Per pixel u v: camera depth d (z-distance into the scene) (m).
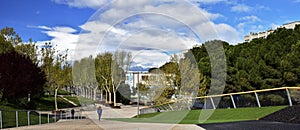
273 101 15.44
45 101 33.91
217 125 9.84
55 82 29.17
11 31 28.83
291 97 14.48
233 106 16.75
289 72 20.41
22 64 23.59
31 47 28.92
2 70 22.75
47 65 29.14
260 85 21.75
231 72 23.69
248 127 9.35
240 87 22.81
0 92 22.88
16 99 24.58
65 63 27.55
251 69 22.41
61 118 18.39
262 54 23.03
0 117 13.27
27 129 11.19
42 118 18.91
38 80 24.53
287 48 22.41
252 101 16.36
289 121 10.65
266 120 11.46
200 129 8.18
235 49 25.89
